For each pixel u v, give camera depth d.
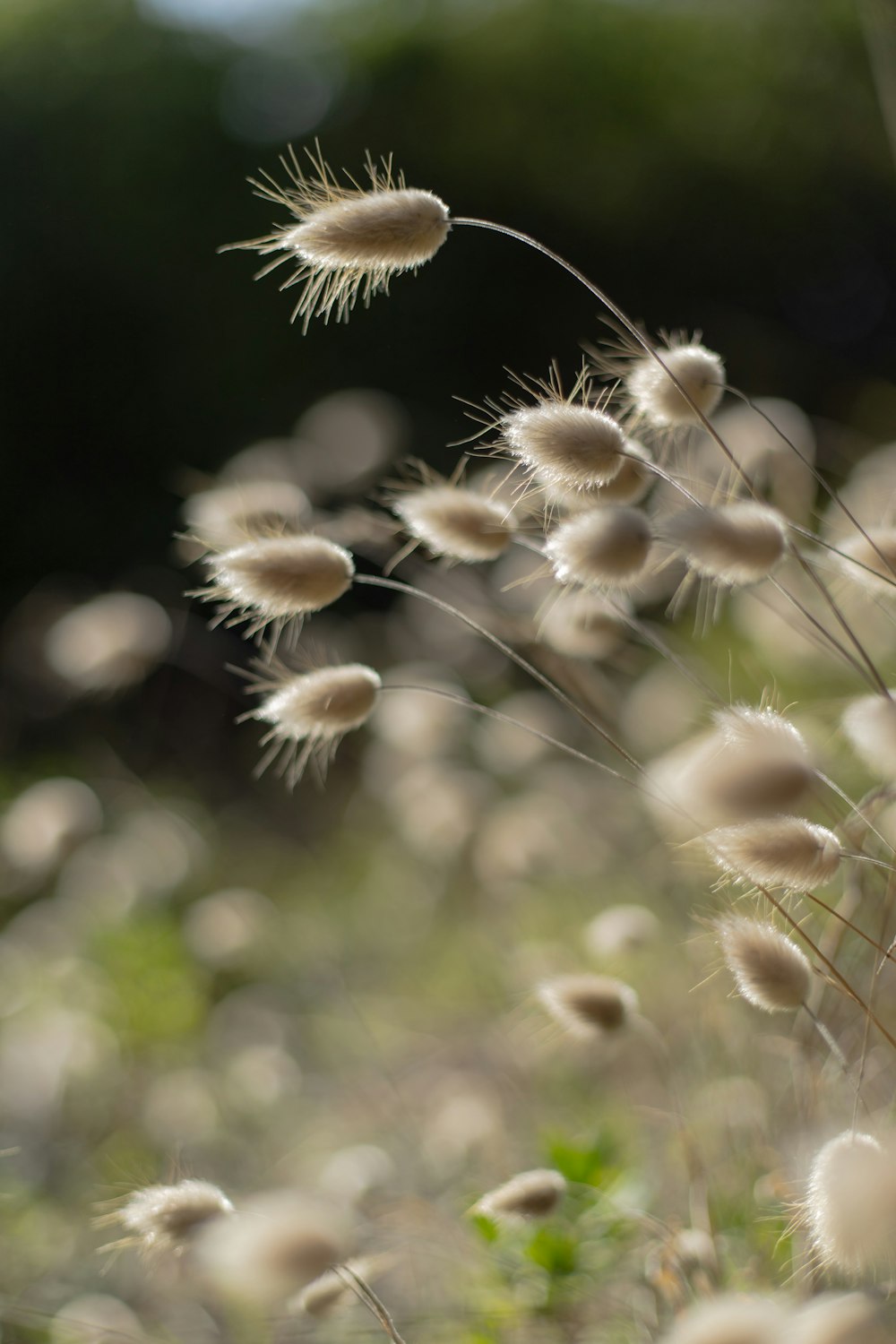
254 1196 3.17
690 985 3.10
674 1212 2.48
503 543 2.04
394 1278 2.75
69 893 5.30
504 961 4.12
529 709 4.14
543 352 11.25
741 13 12.44
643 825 3.85
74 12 11.10
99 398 10.66
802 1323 1.20
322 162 2.01
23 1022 4.54
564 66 11.87
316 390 10.75
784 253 12.03
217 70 11.10
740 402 5.15
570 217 11.49
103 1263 3.14
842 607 2.78
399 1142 3.46
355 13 11.76
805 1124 2.18
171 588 9.84
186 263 10.80
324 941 5.01
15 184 10.59
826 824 2.35
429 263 11.05
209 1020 4.75
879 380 10.59
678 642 4.78
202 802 7.81
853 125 11.96
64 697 7.60
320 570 1.95
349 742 7.73
